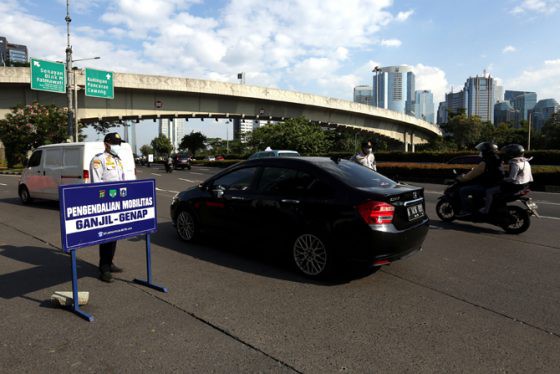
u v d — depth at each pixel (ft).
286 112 131.34
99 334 10.92
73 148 33.27
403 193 15.07
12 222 27.73
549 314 12.39
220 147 353.92
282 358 9.70
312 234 15.31
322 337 10.77
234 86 113.60
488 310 12.66
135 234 13.69
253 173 18.15
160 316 12.07
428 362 9.53
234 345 10.33
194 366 9.34
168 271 16.46
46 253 19.35
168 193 47.88
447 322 11.75
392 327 11.39
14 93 98.48
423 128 195.42
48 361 9.56
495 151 24.86
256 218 17.24
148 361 9.55
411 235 15.12
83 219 12.05
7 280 15.42
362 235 14.21
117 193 13.02
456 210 26.78
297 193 16.11
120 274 16.08
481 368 9.30
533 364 9.49
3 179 71.56
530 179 24.06
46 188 35.24
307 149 129.49
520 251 20.11
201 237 20.51
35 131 97.30
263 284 14.92
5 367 9.30
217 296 13.67
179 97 110.11
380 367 9.31
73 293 12.21
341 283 15.07
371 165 29.60
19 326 11.43
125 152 35.04
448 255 19.29
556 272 16.65
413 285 14.92
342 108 140.56
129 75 97.76
